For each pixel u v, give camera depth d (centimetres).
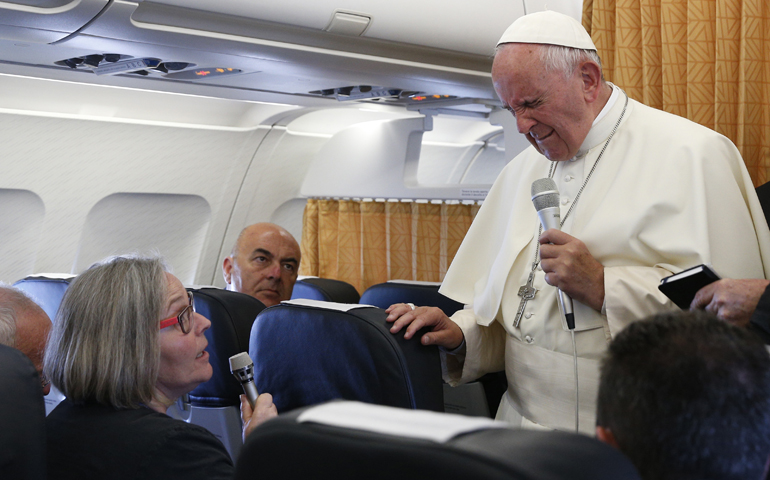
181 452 112
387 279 345
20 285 234
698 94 192
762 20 184
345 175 358
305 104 310
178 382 133
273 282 273
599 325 138
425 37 229
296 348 137
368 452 47
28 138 301
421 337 137
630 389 56
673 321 59
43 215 323
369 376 128
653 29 204
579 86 139
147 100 306
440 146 409
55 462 115
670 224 134
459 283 181
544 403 145
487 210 183
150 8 186
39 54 221
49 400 252
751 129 184
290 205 408
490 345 168
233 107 330
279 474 51
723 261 131
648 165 140
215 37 202
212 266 386
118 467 109
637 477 45
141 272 126
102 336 120
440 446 45
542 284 149
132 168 333
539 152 155
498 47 141
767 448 52
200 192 361
